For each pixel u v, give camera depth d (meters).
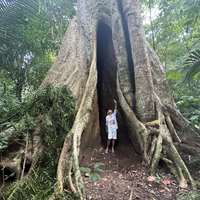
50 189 2.05
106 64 5.36
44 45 6.17
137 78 3.97
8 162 2.52
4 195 2.01
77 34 5.05
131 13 4.29
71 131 2.99
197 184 2.48
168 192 2.33
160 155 3.12
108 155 4.08
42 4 6.81
